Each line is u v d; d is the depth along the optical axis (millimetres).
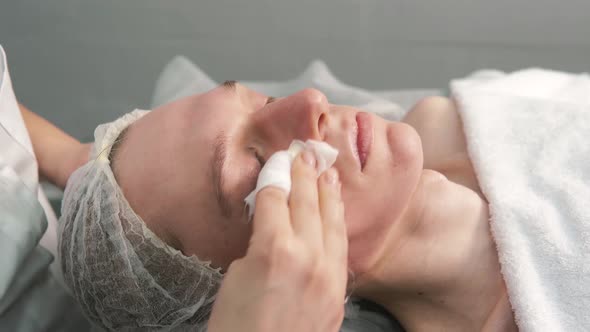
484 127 1015
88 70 1622
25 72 1595
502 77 1259
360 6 1707
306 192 628
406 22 1715
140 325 902
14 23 1607
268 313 576
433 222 891
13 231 853
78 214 857
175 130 825
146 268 821
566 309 817
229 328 584
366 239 819
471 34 1721
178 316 871
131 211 807
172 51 1676
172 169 795
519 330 817
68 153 1075
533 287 825
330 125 792
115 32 1647
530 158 964
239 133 792
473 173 1006
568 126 981
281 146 768
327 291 594
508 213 882
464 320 905
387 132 833
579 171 926
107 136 924
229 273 606
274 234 589
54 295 965
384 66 1724
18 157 985
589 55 1693
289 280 580
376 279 907
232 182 751
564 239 853
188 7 1664
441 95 1439
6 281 827
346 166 772
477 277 891
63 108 1577
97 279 859
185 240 799
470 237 894
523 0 1689
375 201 791
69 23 1627
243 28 1697
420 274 893
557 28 1700
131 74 1639
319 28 1718
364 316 1023
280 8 1694
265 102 906
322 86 1396
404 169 804
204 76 1475
